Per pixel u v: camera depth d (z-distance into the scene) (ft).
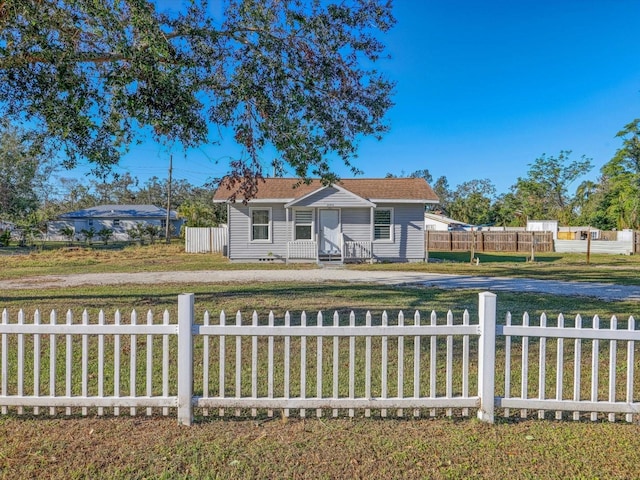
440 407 12.35
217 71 23.68
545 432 11.59
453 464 9.96
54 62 19.35
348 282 42.55
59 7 18.94
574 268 57.41
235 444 10.75
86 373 12.16
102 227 145.79
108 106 21.85
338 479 9.35
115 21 18.51
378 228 67.36
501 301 31.19
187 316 11.85
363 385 15.07
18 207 103.50
